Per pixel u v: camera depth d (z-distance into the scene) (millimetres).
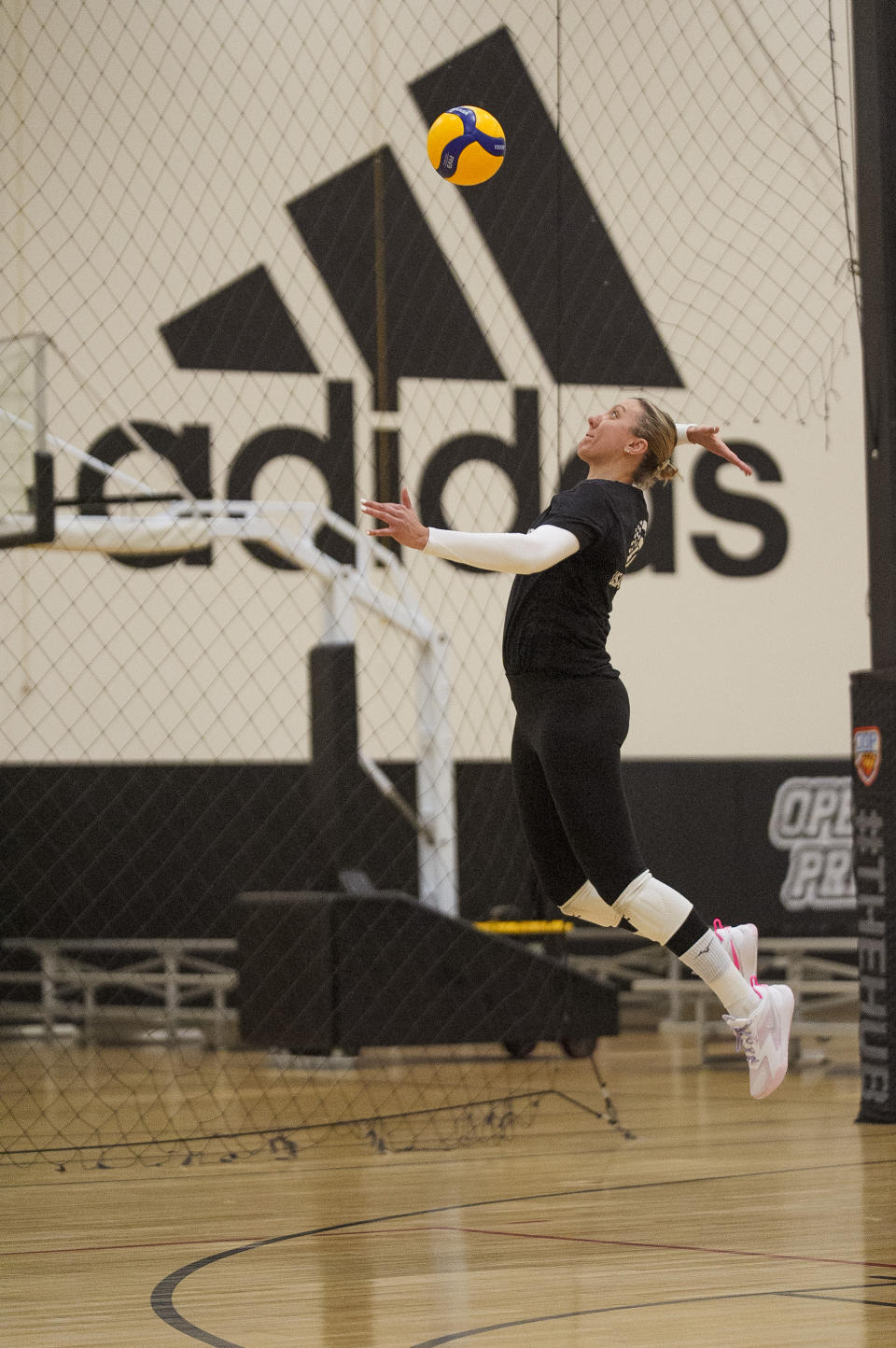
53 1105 17828
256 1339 7242
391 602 23109
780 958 28641
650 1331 7246
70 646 28969
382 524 30031
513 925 21953
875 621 15305
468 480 30797
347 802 22109
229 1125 15945
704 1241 9516
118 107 29484
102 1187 12188
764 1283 8289
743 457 32594
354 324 30781
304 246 30609
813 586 32875
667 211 29891
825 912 28969
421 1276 8648
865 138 15391
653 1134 14844
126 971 28125
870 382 15328
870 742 15016
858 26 15461
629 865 9500
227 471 30031
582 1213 10633
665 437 10109
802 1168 12469
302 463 30375
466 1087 19312
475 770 28531
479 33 30078
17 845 27969
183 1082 20172
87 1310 7926
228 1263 9109
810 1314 7543
